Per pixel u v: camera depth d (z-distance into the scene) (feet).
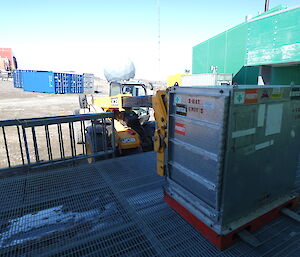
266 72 23.24
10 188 10.65
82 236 7.47
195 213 7.51
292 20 17.57
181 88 7.29
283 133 7.57
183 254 6.63
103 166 13.21
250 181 6.95
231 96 5.68
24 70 110.73
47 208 9.08
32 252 6.80
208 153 6.54
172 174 8.59
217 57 34.55
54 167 18.63
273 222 7.82
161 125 9.07
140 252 6.75
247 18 28.12
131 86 25.90
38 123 12.21
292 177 8.54
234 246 6.88
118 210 8.88
